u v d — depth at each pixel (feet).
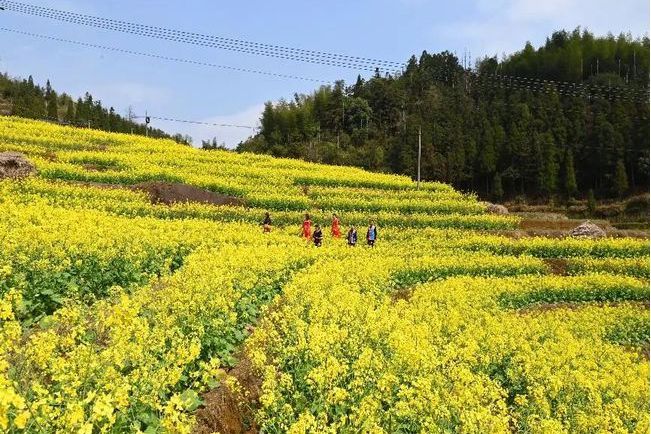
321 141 360.07
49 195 94.27
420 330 38.04
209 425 25.67
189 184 122.01
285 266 61.52
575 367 39.42
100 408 16.43
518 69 422.00
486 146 292.81
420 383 25.61
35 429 16.97
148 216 95.30
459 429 25.38
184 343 25.61
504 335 42.52
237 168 150.20
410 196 147.13
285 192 132.67
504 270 86.28
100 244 49.19
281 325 37.01
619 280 79.05
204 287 36.22
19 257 38.52
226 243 71.26
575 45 422.00
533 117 312.71
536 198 285.43
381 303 52.80
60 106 477.77
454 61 478.18
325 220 115.65
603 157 278.46
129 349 23.06
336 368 25.88
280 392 26.45
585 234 128.47
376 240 105.40
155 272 53.36
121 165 129.49
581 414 30.40
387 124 383.24
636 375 40.34
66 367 21.17
